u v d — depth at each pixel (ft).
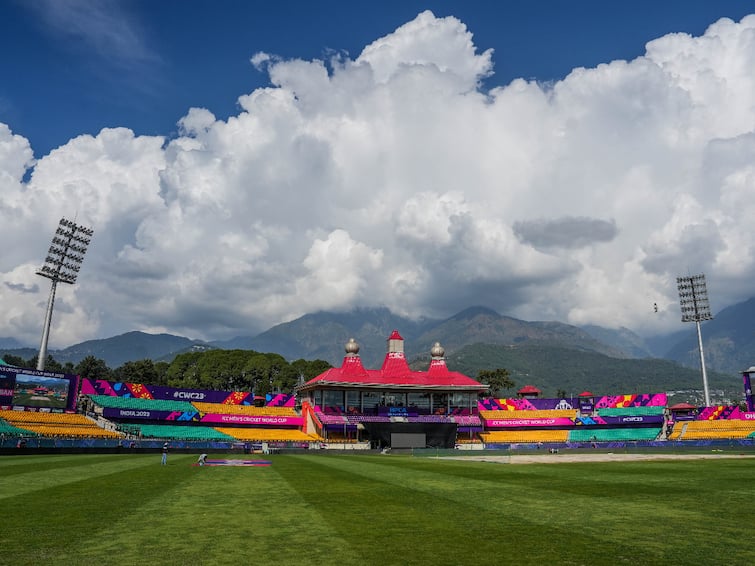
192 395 338.95
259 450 255.50
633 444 303.48
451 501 87.10
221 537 58.80
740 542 57.36
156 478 119.34
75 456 203.41
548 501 87.71
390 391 359.05
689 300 449.89
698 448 294.66
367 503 84.17
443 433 317.01
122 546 54.65
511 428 379.96
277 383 522.06
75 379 294.87
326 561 49.44
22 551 52.60
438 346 393.09
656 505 83.66
